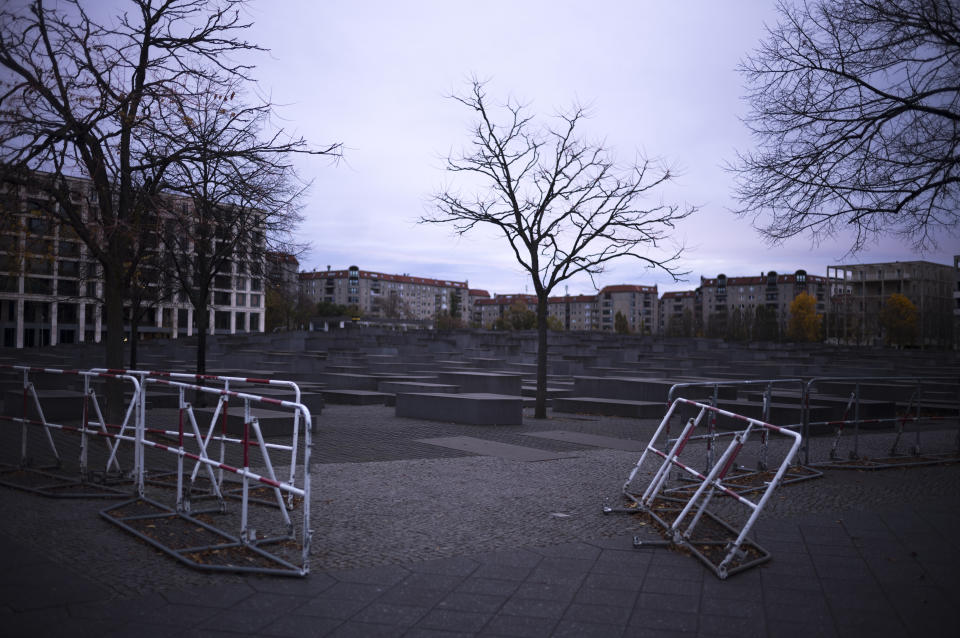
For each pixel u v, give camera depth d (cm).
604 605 484
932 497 881
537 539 648
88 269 1619
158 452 1122
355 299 19938
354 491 852
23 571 520
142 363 3391
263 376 2523
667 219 1684
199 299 1745
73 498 771
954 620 464
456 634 429
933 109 1033
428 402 1714
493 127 1725
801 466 1087
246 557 564
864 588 527
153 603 466
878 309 11312
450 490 869
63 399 1475
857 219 1162
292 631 427
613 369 3002
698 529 687
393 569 552
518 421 1645
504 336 6781
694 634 436
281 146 1018
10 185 902
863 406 1630
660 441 1376
